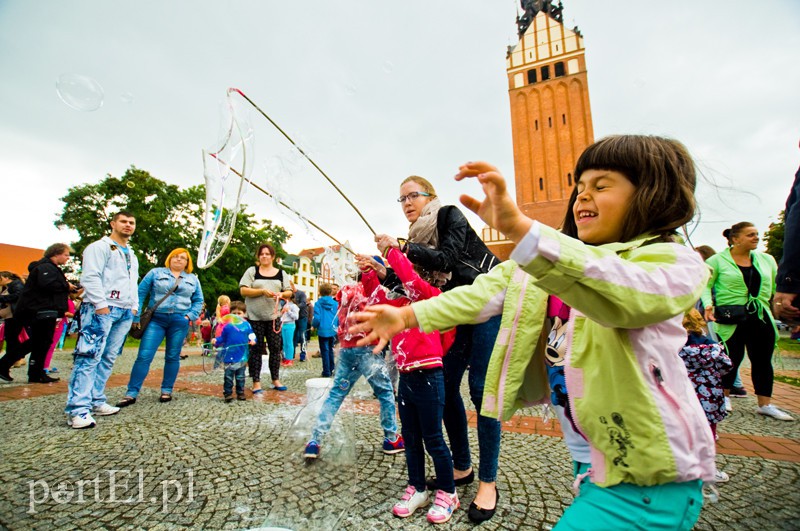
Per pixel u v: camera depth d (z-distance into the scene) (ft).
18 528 5.03
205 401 12.37
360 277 7.20
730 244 11.09
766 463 7.23
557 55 90.12
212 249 4.63
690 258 2.38
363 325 2.71
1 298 16.74
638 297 2.07
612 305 2.10
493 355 3.45
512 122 91.56
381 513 5.52
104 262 10.28
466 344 6.18
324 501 5.39
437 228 6.51
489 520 5.29
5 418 10.09
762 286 10.50
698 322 7.82
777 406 11.82
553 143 87.51
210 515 5.38
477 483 6.55
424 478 5.74
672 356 2.52
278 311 14.24
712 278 11.11
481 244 6.52
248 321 14.03
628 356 2.45
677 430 2.34
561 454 7.73
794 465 7.14
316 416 6.24
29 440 8.41
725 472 6.84
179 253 12.76
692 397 2.53
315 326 17.90
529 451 7.90
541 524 5.20
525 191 87.81
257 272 14.24
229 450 7.83
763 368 10.62
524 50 93.50
